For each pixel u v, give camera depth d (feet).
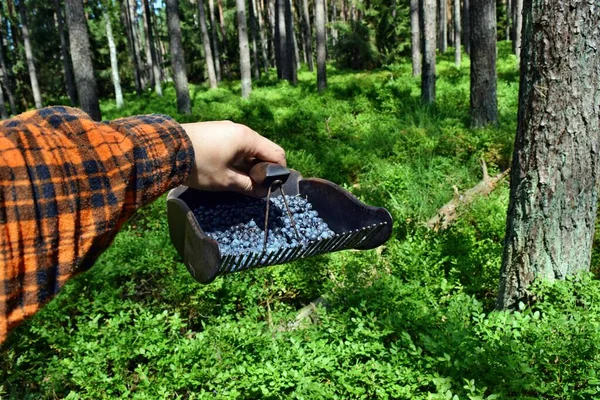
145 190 3.39
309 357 11.29
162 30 167.32
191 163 3.69
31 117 3.19
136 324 13.38
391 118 46.65
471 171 28.71
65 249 2.88
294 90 78.28
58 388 12.69
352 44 100.83
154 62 103.04
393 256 17.10
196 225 5.11
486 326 11.23
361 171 31.19
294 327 14.35
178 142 3.64
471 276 15.53
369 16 101.19
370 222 6.22
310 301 17.01
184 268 17.04
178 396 11.37
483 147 30.60
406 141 34.19
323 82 69.77
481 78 36.91
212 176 4.41
